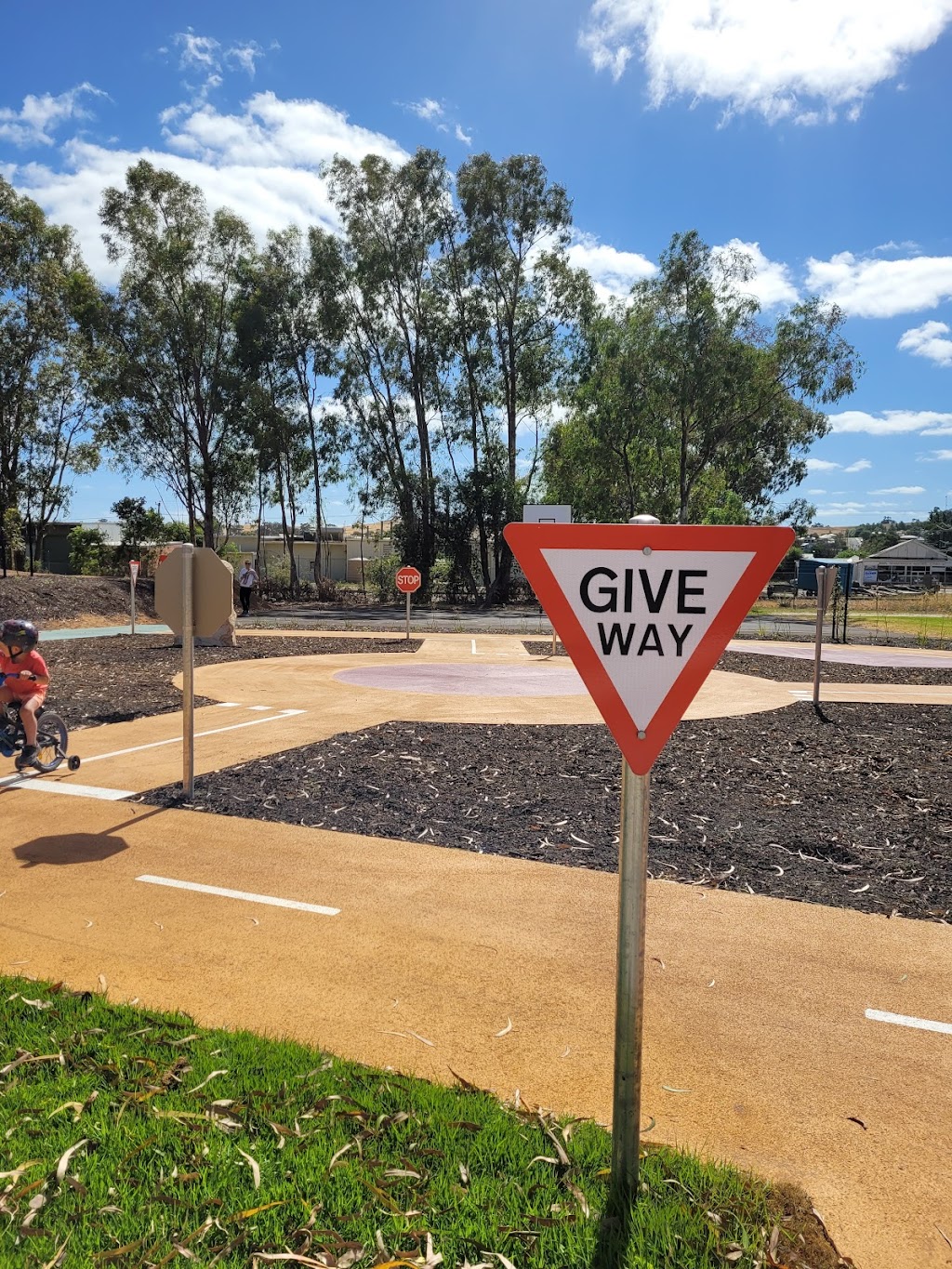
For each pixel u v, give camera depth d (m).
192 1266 2.22
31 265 38.66
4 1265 2.21
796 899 5.21
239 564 50.06
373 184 44.91
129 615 29.92
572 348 46.97
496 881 5.38
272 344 45.22
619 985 2.44
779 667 19.42
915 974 4.18
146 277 42.09
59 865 5.55
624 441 45.28
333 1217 2.41
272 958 4.23
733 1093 3.14
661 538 2.39
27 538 42.66
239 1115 2.85
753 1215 2.46
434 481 48.09
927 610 48.28
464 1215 2.42
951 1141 2.89
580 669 2.44
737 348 41.78
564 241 45.44
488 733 10.16
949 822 6.91
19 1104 2.90
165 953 4.26
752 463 58.25
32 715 7.38
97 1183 2.53
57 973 4.01
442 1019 3.64
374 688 13.98
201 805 6.95
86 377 40.16
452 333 46.62
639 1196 2.47
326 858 5.76
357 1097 2.96
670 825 6.69
